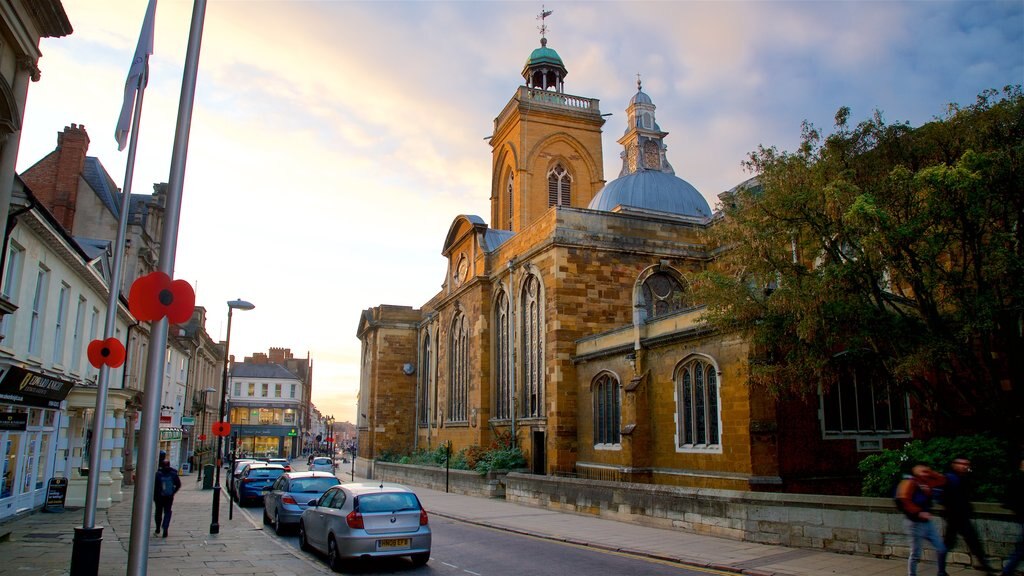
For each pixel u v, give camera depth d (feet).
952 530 37.81
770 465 69.36
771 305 57.26
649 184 140.05
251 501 100.42
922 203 50.19
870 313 52.80
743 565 47.01
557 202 176.24
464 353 151.74
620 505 74.02
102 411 44.16
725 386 75.97
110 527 69.62
